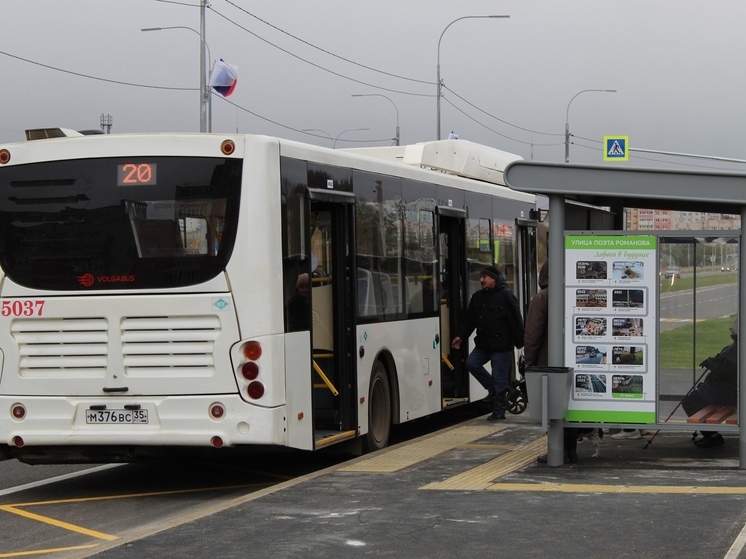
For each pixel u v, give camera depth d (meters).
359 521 8.27
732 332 10.48
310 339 10.88
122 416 10.20
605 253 10.59
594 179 10.26
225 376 10.05
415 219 14.07
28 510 10.09
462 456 11.43
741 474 10.11
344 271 11.97
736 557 6.94
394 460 11.19
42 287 10.41
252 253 10.08
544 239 20.20
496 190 17.61
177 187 10.26
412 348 13.81
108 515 9.83
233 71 28.97
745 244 10.23
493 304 14.92
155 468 12.69
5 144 10.62
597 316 10.63
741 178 10.02
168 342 10.16
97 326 10.28
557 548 7.32
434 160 15.91
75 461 10.56
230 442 10.04
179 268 10.18
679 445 12.24
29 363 10.41
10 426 10.44
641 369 10.58
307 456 13.55
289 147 10.62
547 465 10.74
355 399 11.95
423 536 7.75
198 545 7.65
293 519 8.39
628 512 8.35
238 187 10.16
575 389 10.70
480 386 16.38
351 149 16.06
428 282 14.48
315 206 11.58
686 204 11.59
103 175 10.39
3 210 10.57
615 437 12.95
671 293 10.54
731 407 10.56
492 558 7.11
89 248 10.35
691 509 8.40
